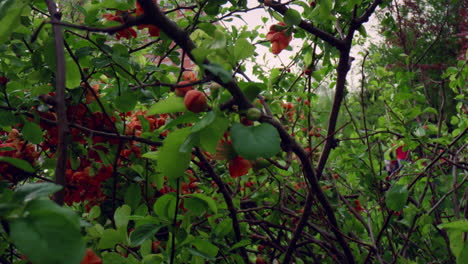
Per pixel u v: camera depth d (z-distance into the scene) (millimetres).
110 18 518
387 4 766
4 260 484
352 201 925
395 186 573
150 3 327
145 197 624
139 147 618
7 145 552
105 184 637
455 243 413
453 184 781
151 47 769
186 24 611
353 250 890
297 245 770
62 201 281
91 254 294
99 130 589
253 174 766
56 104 292
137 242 417
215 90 360
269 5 554
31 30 514
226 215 637
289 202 929
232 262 634
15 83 544
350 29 606
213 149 332
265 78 963
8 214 235
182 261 497
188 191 696
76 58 493
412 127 826
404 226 941
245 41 351
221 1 503
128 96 514
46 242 219
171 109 359
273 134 312
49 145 619
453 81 865
